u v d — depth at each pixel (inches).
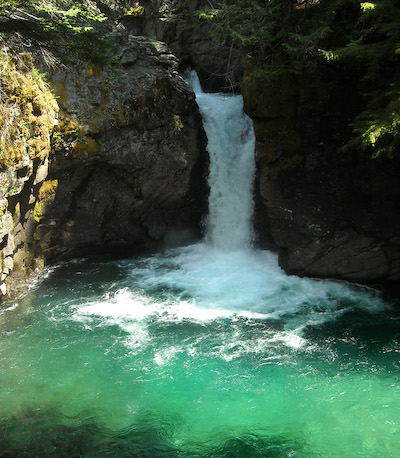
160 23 770.2
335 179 454.3
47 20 479.5
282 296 462.3
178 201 577.0
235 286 489.1
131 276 520.7
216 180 581.6
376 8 375.9
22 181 434.9
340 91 442.9
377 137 382.6
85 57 503.8
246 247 565.9
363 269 466.9
